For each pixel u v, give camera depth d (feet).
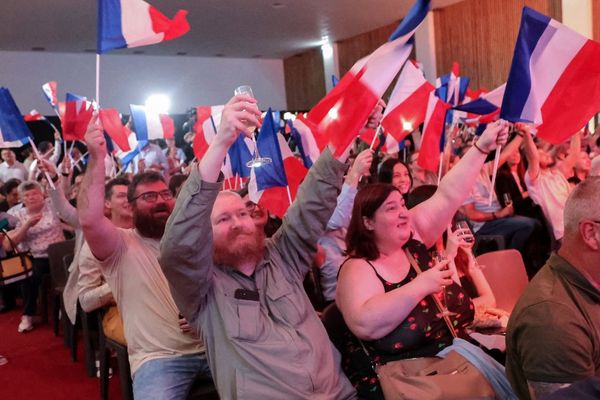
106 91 46.96
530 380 5.69
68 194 17.83
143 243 9.04
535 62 8.21
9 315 19.94
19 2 31.14
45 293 18.51
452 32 38.29
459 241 8.49
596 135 20.76
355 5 35.91
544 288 5.79
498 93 11.33
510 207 18.40
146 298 8.71
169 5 33.65
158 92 48.83
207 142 13.09
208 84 50.75
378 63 7.95
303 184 7.61
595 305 5.71
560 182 17.34
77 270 12.30
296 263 7.60
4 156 30.58
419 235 8.72
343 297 7.54
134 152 16.33
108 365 11.59
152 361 8.46
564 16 31.37
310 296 11.05
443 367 7.06
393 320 7.06
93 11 33.81
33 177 20.90
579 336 5.51
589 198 5.65
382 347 7.29
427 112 11.83
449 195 8.57
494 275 10.48
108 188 11.85
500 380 6.94
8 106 11.34
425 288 7.06
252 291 7.05
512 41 34.88
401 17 39.60
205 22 37.93
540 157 17.61
